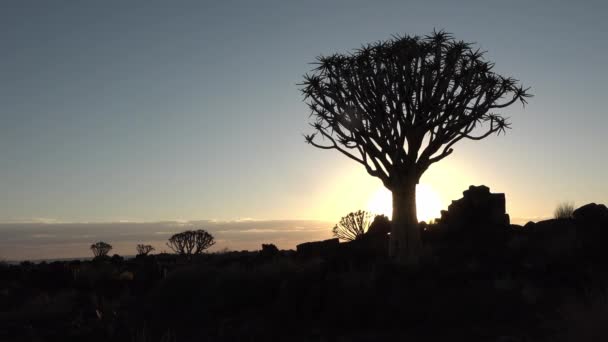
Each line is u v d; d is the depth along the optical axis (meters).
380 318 11.23
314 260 16.48
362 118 17.62
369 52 17.56
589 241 16.05
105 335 11.80
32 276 19.50
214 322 12.30
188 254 29.34
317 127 18.66
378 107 17.30
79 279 18.89
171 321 12.77
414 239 17.03
